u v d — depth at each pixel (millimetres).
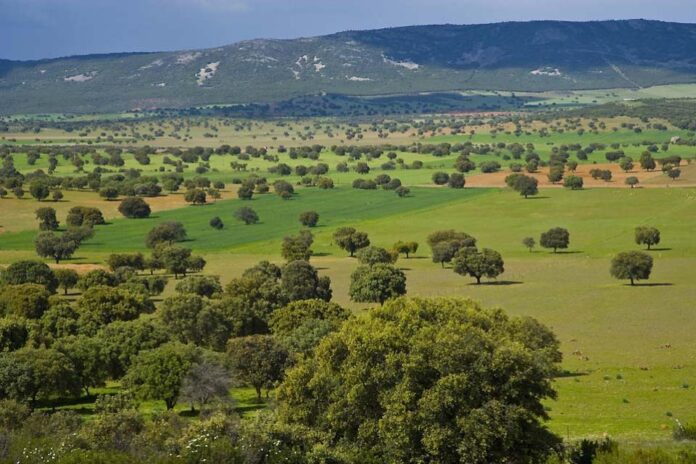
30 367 122500
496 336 82812
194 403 122250
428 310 85375
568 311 194875
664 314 188625
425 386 77000
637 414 109500
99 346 137875
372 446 78875
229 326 169375
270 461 72375
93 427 82812
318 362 88500
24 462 72062
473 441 72500
